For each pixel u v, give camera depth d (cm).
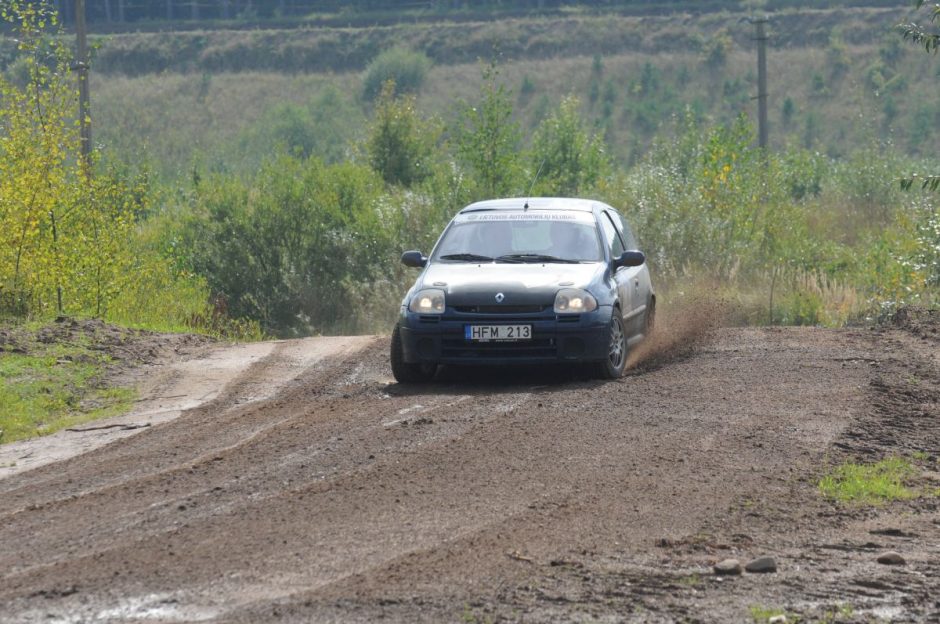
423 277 3875
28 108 5641
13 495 2508
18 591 1777
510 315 3641
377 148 13162
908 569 1873
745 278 7625
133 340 4878
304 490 2372
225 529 2095
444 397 3469
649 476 2461
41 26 5828
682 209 8375
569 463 2572
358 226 9538
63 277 5575
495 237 4050
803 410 3189
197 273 9388
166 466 2702
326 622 1600
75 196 5997
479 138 10725
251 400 3672
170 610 1666
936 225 6719
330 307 9281
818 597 1727
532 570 1830
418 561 1873
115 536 2083
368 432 2952
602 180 10381
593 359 3669
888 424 3038
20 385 3891
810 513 2208
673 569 1845
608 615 1628
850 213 12475
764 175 9606
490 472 2494
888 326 5253
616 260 4009
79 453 2978
